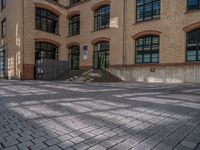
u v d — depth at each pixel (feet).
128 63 65.62
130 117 14.70
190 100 22.91
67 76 71.00
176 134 11.12
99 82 56.13
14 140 10.07
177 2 55.11
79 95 26.25
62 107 18.10
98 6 75.41
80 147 9.25
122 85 44.68
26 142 9.82
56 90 32.30
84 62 80.33
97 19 77.25
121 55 67.36
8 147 9.22
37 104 19.48
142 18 63.93
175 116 15.14
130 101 21.72
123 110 17.03
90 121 13.53
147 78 59.62
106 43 73.46
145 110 17.15
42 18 79.20
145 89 35.78
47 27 81.41
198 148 9.27
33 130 11.60
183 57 53.67
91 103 20.22
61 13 86.28
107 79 61.87
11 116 14.74
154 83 51.80
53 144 9.59
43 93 28.12
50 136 10.65
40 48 78.18
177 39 54.85
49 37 80.69
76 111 16.49
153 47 60.59
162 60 57.72
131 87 39.52
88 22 79.20
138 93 29.25
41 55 78.59
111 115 15.24
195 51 52.37
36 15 76.74
